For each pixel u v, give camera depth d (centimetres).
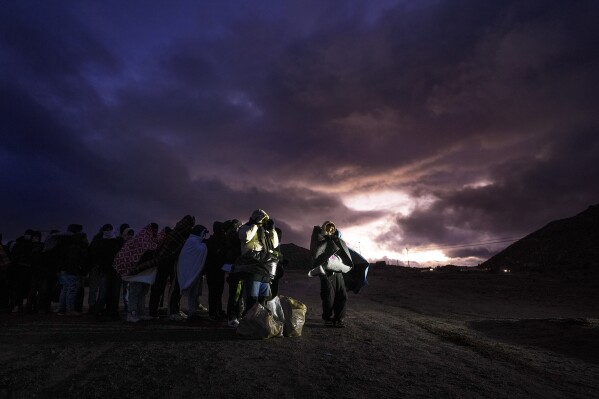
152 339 560
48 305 884
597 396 380
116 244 763
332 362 448
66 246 855
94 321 740
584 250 4616
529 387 391
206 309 985
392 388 360
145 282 733
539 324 829
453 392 357
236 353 477
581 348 626
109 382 355
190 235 778
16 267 892
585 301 1605
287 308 613
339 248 720
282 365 427
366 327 743
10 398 313
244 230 623
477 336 703
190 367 410
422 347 568
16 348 495
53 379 364
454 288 2222
